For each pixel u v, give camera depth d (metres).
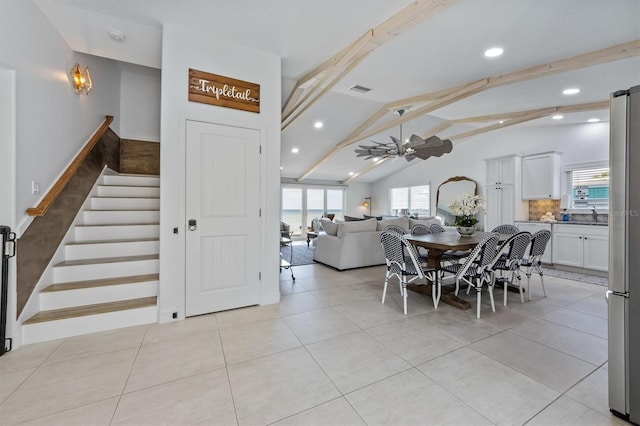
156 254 3.36
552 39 2.64
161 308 2.73
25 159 2.32
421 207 9.60
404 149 5.23
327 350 2.23
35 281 2.47
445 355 2.16
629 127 1.41
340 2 2.34
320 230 8.54
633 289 1.43
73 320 2.43
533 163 5.91
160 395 1.69
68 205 3.13
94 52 3.22
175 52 2.75
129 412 1.55
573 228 4.98
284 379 1.86
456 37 2.68
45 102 2.61
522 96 4.14
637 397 1.44
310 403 1.63
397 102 5.14
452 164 8.45
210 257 2.96
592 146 5.38
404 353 2.19
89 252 3.11
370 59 3.17
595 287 4.01
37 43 2.47
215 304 2.99
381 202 11.49
